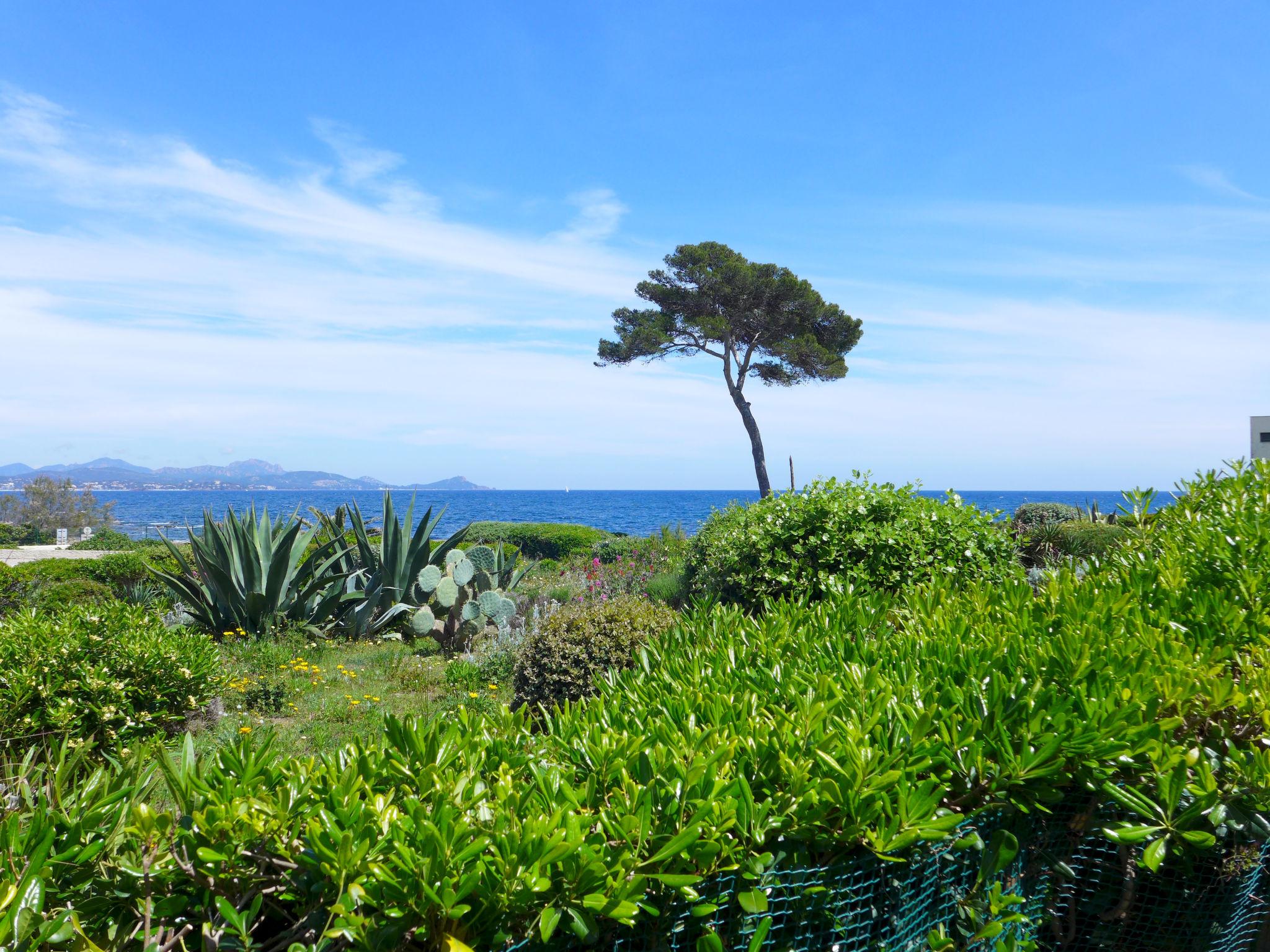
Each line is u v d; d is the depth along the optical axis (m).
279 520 11.15
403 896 1.44
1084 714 2.26
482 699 6.32
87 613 5.83
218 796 1.68
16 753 4.67
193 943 1.56
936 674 2.68
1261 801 2.07
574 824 1.55
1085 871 2.21
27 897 1.41
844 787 1.84
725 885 1.74
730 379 26.03
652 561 15.38
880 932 1.92
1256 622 3.02
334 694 6.98
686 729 2.22
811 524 7.11
